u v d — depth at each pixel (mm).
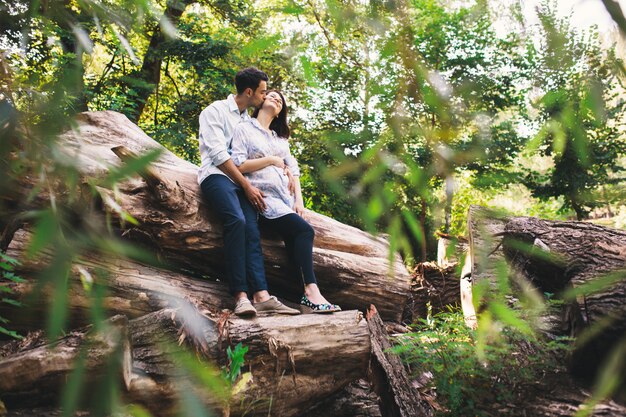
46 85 696
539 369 2914
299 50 680
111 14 806
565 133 659
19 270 2578
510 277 3357
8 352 2355
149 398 2199
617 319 2537
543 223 3467
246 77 3480
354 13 654
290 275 3697
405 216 674
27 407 2109
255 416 2623
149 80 10203
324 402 3068
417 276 5562
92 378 2053
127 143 3670
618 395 2443
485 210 857
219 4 6953
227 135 3475
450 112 626
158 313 2383
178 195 3293
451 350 2980
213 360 2488
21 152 665
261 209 3404
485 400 2822
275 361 2680
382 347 3057
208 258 3439
